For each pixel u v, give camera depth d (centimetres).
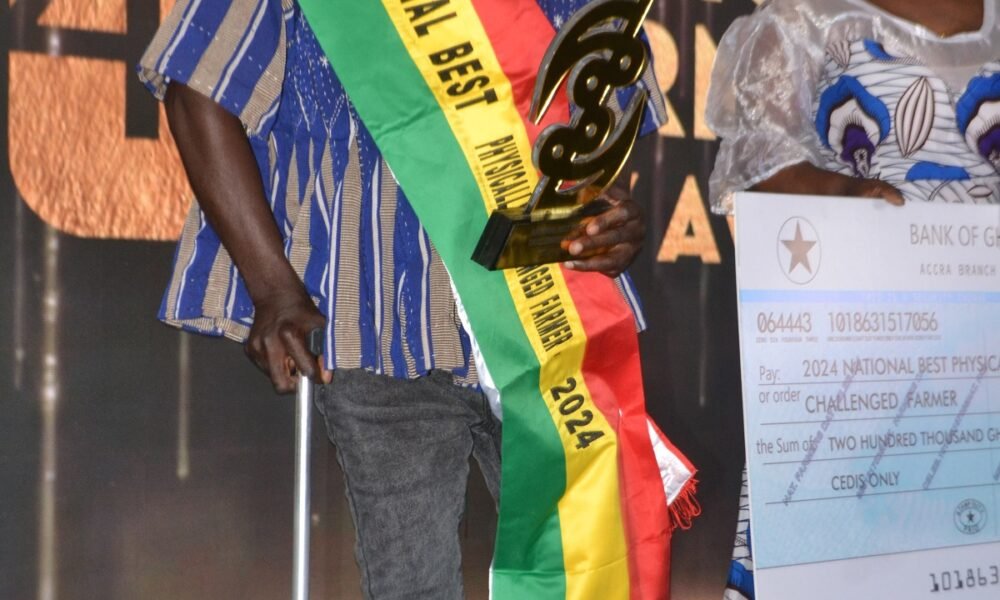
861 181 230
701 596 362
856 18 248
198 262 185
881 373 215
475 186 178
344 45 175
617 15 171
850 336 213
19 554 273
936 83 247
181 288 183
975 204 223
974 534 220
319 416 302
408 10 177
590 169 175
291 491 304
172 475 290
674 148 355
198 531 293
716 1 361
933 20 247
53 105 278
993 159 251
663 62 353
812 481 209
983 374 223
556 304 182
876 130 249
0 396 272
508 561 185
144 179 288
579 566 185
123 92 286
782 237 210
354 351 175
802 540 207
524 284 180
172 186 291
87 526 280
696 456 361
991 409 223
